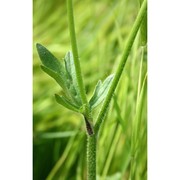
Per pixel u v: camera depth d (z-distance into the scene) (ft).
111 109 0.93
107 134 0.94
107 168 0.93
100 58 1.06
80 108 0.59
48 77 1.10
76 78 0.60
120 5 1.06
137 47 0.88
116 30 1.07
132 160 0.80
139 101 0.77
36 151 1.03
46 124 1.06
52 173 0.99
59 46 1.13
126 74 0.91
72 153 1.01
